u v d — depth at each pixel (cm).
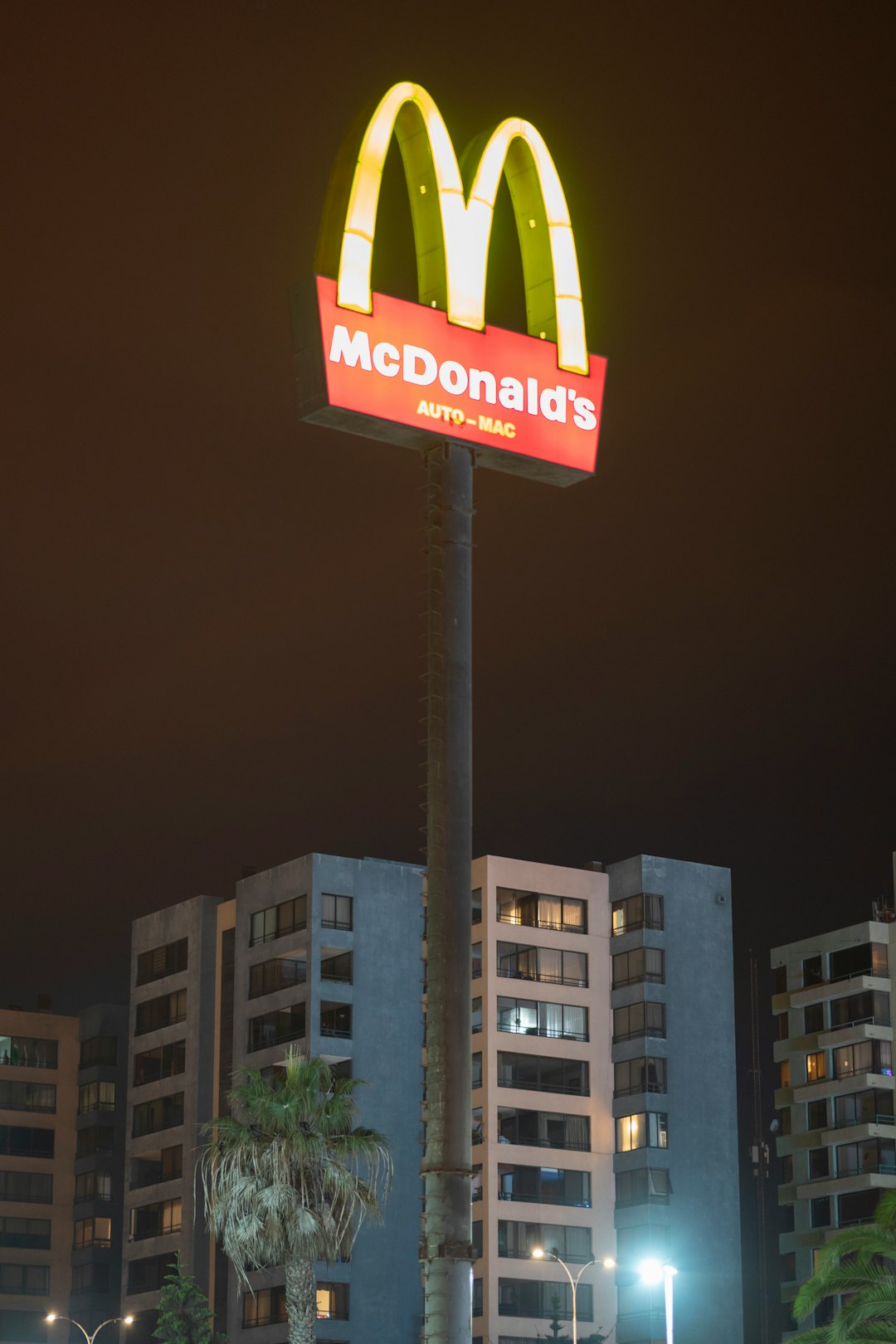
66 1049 15975
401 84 4084
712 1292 12344
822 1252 5531
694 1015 12875
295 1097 7138
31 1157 15562
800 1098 12175
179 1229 13012
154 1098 13550
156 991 13788
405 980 12675
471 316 4075
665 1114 12581
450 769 3709
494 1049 12369
